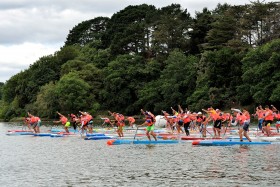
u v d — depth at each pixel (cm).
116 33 13838
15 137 5275
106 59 13100
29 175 2372
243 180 2131
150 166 2608
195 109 9412
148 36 12888
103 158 3014
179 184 2067
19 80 14112
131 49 12888
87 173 2406
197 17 12156
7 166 2717
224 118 4519
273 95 7725
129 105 11612
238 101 8888
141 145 3847
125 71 11712
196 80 9988
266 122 4250
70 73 11750
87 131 5766
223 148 3509
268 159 2816
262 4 10288
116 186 2050
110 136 4738
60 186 2070
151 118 3988
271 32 10112
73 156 3175
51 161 2928
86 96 11525
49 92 11650
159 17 13162
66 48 14375
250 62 8500
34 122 5656
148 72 11462
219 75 9188
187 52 12106
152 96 10912
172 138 4344
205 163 2686
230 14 10981
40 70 13575
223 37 10812
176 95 10325
